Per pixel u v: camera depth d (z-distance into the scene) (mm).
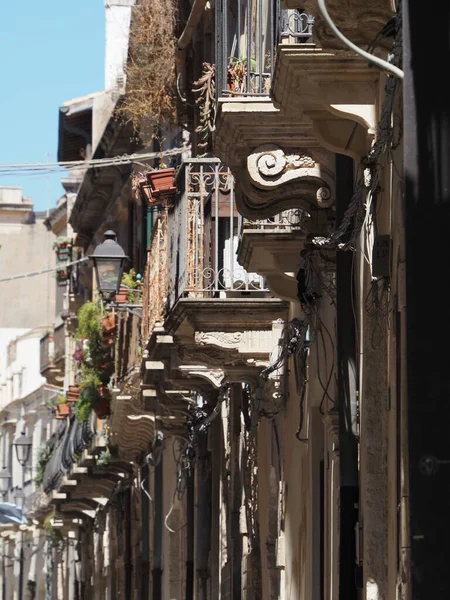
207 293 23953
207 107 24844
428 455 10133
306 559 21016
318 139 15812
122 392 39094
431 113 10531
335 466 18188
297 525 22094
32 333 106750
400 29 12203
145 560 45844
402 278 13203
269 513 24688
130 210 48438
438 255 10352
